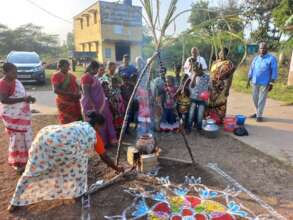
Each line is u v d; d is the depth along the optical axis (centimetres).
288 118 724
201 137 579
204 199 344
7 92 369
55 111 821
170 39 407
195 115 604
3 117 383
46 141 300
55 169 320
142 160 403
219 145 534
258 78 666
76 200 340
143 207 328
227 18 408
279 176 409
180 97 596
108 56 2689
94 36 2792
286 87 1184
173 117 606
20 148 395
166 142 546
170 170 418
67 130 305
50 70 2325
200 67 579
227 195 354
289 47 1320
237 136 588
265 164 450
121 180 386
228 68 626
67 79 450
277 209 326
